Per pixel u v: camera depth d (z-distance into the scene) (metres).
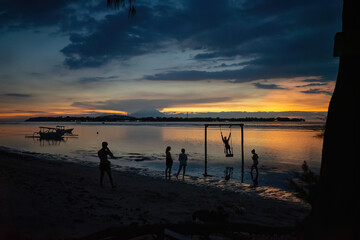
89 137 54.06
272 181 13.36
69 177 11.88
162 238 3.19
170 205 7.79
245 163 19.75
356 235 1.40
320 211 1.57
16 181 8.77
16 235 3.69
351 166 1.47
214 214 5.39
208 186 11.88
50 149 30.03
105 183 10.97
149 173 15.23
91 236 3.11
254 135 60.56
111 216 5.61
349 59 1.56
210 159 21.97
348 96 1.54
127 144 36.25
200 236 4.16
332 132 1.59
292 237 3.62
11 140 46.09
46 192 7.46
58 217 4.92
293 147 32.44
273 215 7.32
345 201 1.46
